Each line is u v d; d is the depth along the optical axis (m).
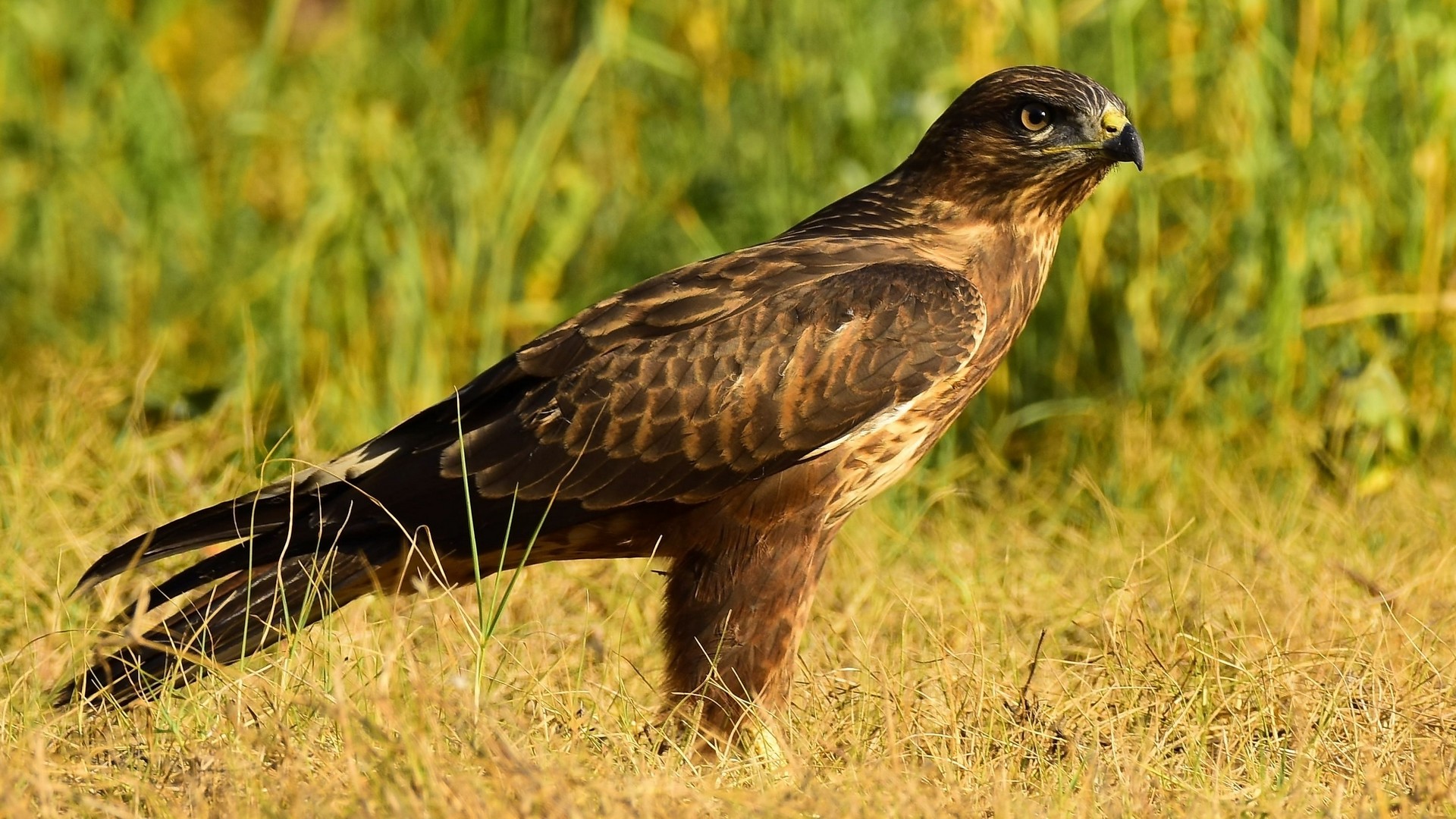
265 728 8.18
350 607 10.85
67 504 11.73
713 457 9.52
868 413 9.60
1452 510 12.57
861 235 10.47
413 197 15.99
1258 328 14.56
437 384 15.04
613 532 9.80
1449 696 9.33
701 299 9.71
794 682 10.02
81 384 13.41
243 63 19.30
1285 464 13.80
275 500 9.46
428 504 9.53
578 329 9.76
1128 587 10.36
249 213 17.20
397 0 18.36
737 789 8.09
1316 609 10.58
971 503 13.54
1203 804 7.89
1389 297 14.34
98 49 17.55
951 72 15.22
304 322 15.59
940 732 9.02
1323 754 8.66
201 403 14.32
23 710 8.85
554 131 16.12
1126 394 14.61
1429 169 14.22
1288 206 14.31
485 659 9.55
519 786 7.36
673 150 16.75
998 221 10.54
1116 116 10.34
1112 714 9.27
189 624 9.15
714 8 16.33
